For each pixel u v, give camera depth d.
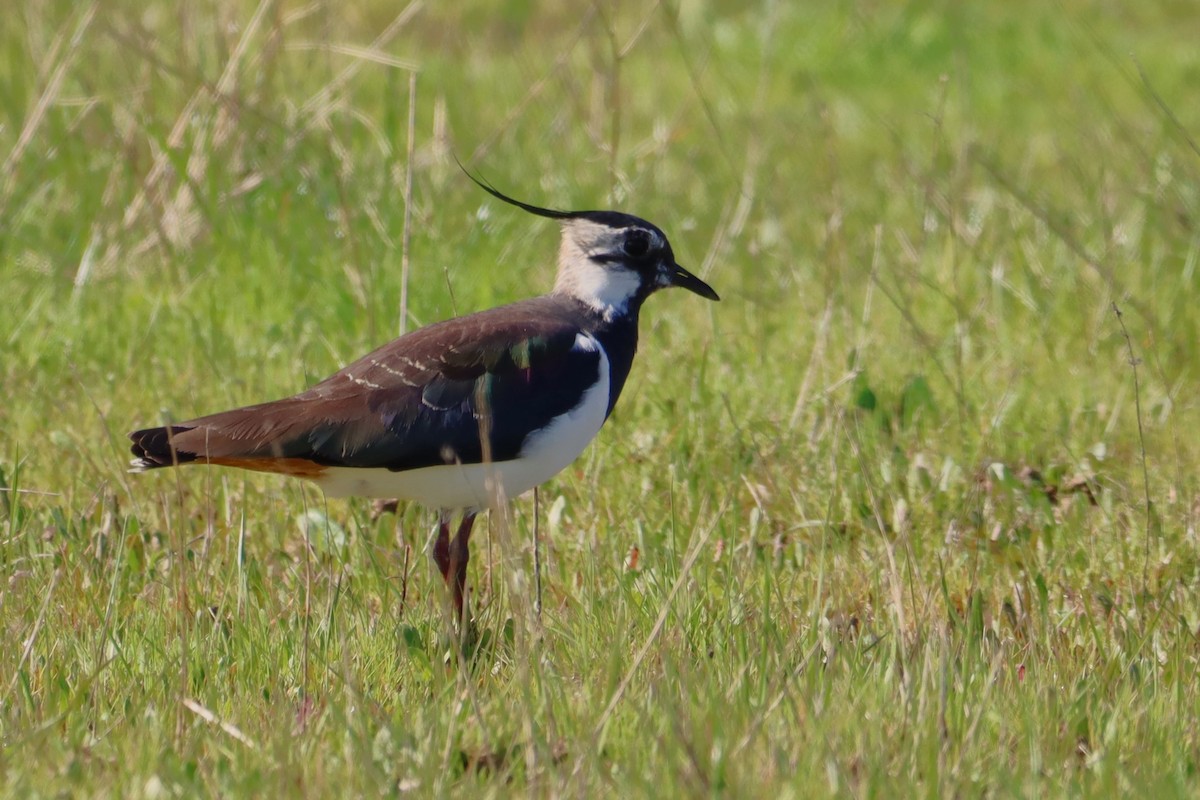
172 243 17.05
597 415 10.66
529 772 7.60
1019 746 8.27
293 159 17.69
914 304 16.31
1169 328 15.37
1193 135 23.59
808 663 8.78
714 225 18.95
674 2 29.73
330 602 9.72
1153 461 13.05
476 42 28.27
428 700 8.87
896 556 10.85
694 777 7.61
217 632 9.45
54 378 14.34
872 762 7.84
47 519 11.43
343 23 28.44
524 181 19.14
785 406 13.85
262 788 7.64
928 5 31.81
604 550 10.95
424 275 16.02
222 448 9.90
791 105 26.08
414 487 10.31
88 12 17.59
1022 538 11.50
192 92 18.12
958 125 24.86
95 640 9.28
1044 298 16.25
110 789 7.63
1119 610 9.98
